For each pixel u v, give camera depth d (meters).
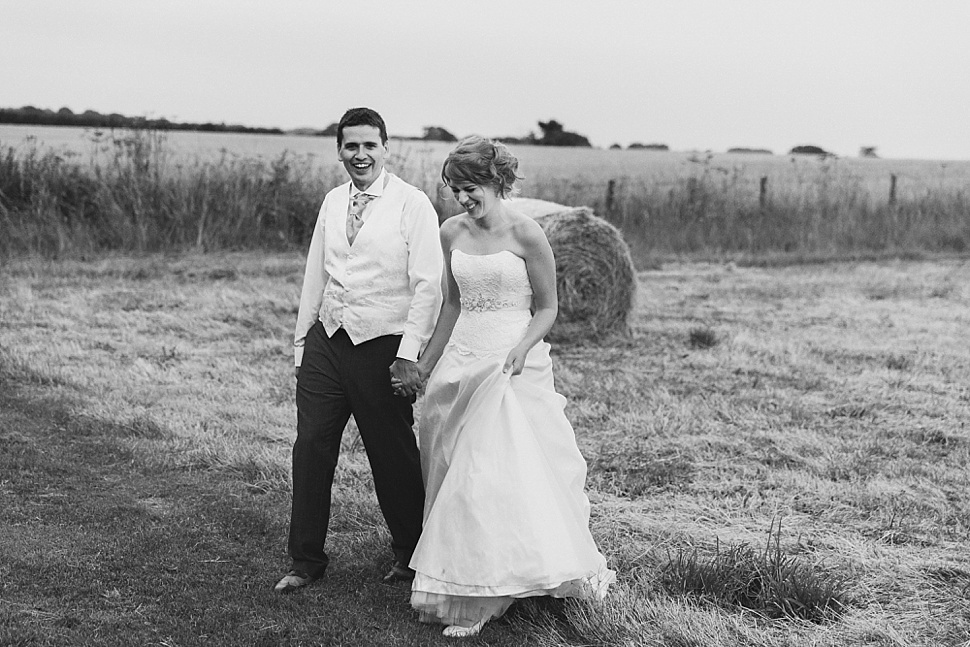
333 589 4.21
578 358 9.31
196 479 5.66
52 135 27.36
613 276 10.02
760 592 4.13
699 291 13.41
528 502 3.77
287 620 3.87
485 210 4.06
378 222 4.14
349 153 4.15
